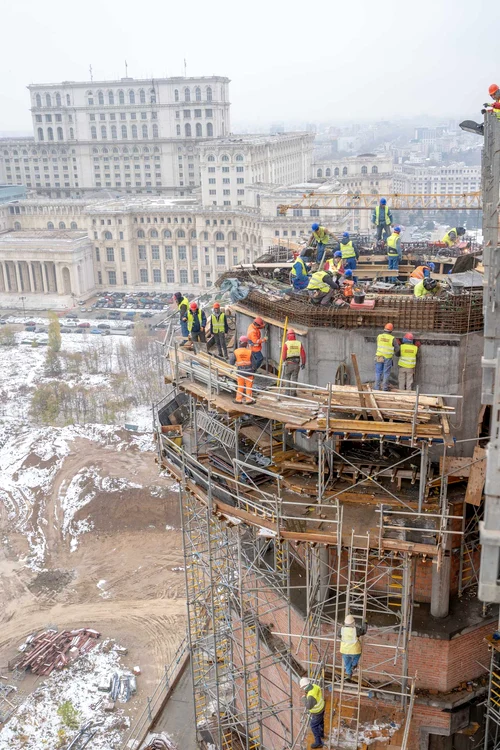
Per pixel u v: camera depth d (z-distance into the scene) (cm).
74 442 9362
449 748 2775
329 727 2686
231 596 3472
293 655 2991
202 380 3008
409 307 2781
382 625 2700
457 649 2675
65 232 19900
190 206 18850
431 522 2500
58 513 7931
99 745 4844
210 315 3619
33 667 5662
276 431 3084
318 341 2906
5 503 8194
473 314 2706
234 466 2805
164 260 19450
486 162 3147
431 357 2752
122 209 18912
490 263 2245
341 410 2453
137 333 13838
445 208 6097
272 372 3219
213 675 4278
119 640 5944
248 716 3142
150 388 11706
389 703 2741
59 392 11319
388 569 2602
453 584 2786
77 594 6656
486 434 2719
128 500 7931
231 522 2844
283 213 7219
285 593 2969
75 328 15938
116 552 7275
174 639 5909
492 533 1848
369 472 2723
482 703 2692
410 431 2353
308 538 2467
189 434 3391
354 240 4831
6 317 17362
